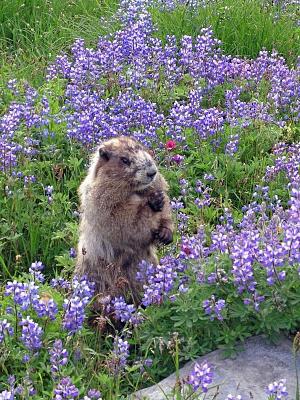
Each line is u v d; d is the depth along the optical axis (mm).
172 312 1838
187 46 3262
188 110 2844
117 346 1727
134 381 1762
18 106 2811
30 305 1849
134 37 3330
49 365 1725
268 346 1717
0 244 2316
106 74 3176
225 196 2488
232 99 2928
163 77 3170
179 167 2598
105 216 1998
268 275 1714
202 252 1898
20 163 2621
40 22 3777
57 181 2623
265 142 2781
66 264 2238
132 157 2004
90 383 1700
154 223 2033
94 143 2701
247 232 1914
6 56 3564
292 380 1615
